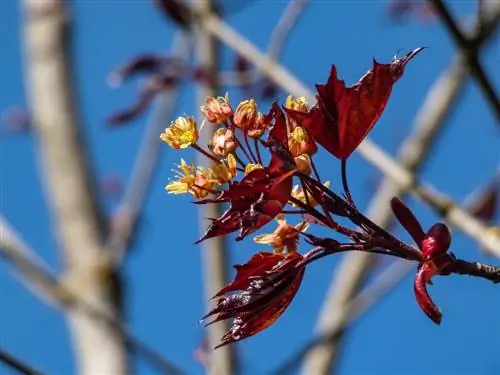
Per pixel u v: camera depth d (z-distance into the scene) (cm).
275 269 229
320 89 229
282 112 228
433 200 489
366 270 631
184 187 224
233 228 219
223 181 224
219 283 567
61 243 690
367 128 231
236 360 551
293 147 227
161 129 676
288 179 219
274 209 218
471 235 476
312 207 227
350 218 228
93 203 700
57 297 588
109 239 678
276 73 573
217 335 554
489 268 229
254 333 229
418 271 229
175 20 638
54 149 721
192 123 228
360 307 595
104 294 648
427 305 224
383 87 230
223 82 629
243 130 227
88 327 624
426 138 648
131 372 610
